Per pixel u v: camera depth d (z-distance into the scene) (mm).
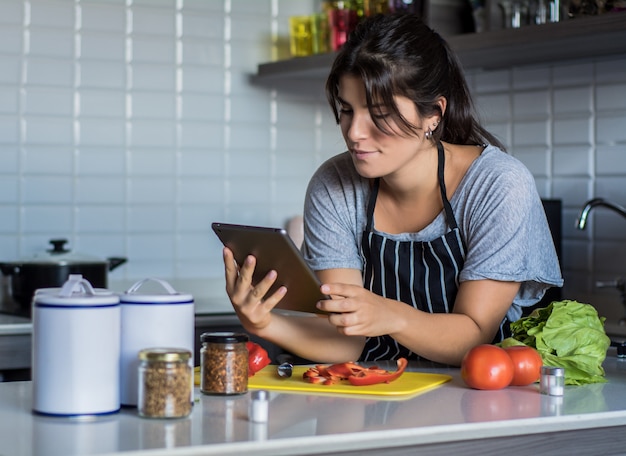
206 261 3928
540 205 2291
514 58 3395
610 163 3410
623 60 3354
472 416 1679
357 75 2043
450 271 2279
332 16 3674
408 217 2330
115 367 1673
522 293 2367
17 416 1660
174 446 1443
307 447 1506
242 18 3982
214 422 1614
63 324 1629
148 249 3826
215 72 3938
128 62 3781
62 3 3670
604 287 3230
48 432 1537
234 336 1863
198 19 3898
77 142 3705
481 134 2406
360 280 2389
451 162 2281
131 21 3781
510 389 1952
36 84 3645
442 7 3605
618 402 1825
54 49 3664
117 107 3768
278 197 4070
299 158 4109
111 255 3768
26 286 3270
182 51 3873
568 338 2043
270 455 1484
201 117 3912
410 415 1683
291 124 4090
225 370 1838
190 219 3896
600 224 3432
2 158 3605
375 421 1629
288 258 1907
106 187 3756
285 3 4062
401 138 2082
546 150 3598
